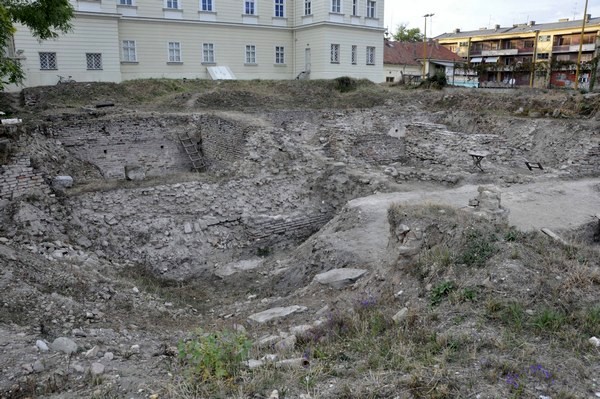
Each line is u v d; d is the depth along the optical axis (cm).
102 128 1930
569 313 609
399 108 2603
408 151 2105
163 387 514
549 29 5759
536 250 786
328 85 3084
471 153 1658
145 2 2938
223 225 1365
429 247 841
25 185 1252
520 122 2067
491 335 566
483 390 462
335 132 1925
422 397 455
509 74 4731
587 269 710
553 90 2591
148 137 2053
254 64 3459
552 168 1669
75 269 987
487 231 838
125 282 1028
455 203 1279
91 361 603
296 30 3553
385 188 1437
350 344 597
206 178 1489
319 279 942
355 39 3522
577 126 1833
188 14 3106
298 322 789
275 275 1129
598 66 2712
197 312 980
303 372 524
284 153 1638
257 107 2622
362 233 1127
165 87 2695
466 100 2531
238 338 586
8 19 1177
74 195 1291
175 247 1264
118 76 2828
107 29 2734
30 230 1107
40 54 2583
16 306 769
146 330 802
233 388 492
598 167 1633
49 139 1759
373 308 717
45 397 500
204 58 3244
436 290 704
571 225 1113
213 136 2083
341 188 1485
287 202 1467
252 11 3375
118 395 499
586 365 503
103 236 1226
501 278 691
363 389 475
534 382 474
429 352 534
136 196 1338
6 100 2256
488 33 6644
